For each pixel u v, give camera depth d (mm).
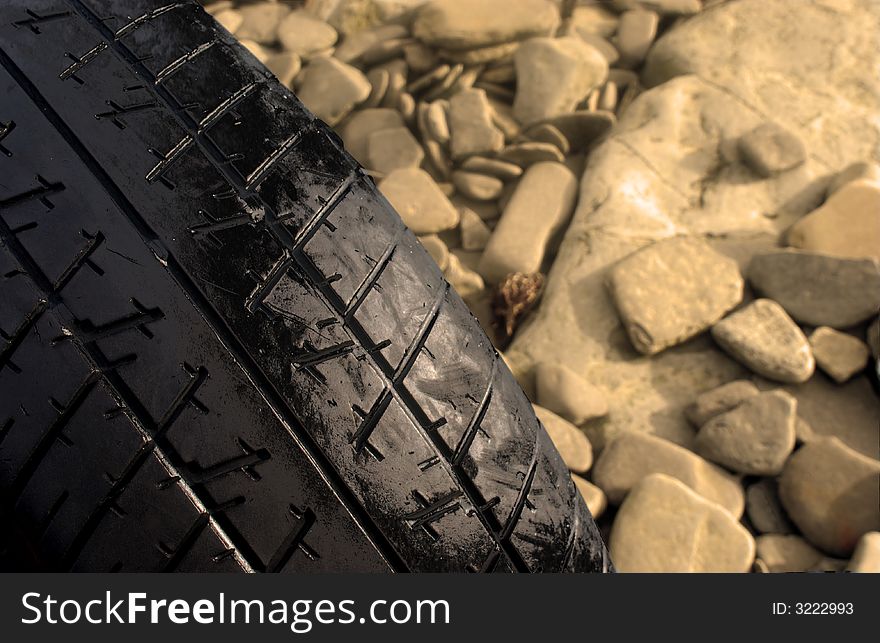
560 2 3510
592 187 2814
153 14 1197
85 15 1192
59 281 1058
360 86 3135
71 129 1107
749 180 2799
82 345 1041
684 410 2348
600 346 2479
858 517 2041
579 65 3082
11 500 1071
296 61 3242
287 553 1036
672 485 2072
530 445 1180
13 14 1198
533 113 3068
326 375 1045
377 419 1055
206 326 1027
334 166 1159
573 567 1201
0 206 1092
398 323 1102
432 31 3191
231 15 3477
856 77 3055
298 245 1078
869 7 3227
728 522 2029
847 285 2406
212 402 1023
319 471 1028
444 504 1076
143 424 1026
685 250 2541
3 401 1062
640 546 2012
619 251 2643
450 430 1096
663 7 3426
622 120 3029
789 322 2369
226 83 1161
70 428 1042
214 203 1067
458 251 2865
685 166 2854
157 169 1081
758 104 2988
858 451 2227
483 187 2938
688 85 3068
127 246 1051
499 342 2643
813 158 2852
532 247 2729
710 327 2449
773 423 2184
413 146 3014
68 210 1073
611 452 2230
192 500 1023
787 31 3186
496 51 3213
